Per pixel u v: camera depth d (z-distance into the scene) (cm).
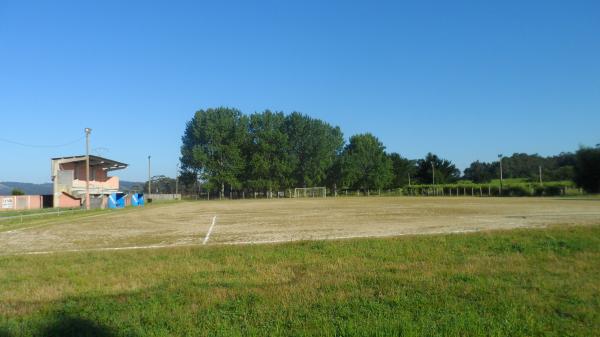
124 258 1384
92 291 945
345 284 941
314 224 2578
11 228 2866
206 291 905
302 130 11381
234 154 10975
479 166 16688
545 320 700
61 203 7356
